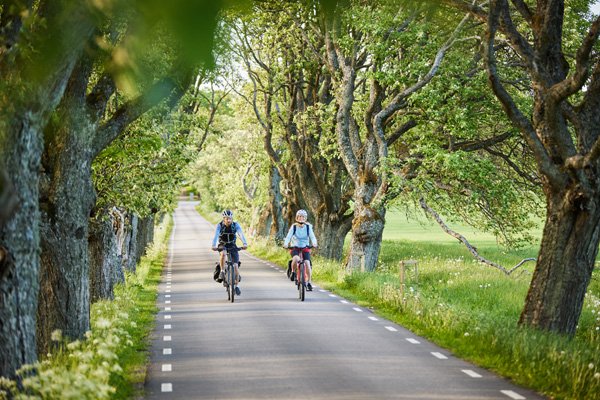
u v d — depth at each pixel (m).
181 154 41.00
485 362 22.66
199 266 83.94
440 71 46.22
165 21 3.97
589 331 30.81
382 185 53.75
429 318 30.84
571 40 44.34
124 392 18.52
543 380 19.66
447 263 63.84
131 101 5.33
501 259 80.75
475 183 48.12
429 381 20.17
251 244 117.00
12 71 11.80
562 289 26.31
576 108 26.48
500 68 47.28
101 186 37.03
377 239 57.88
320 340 27.33
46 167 23.31
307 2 4.68
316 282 53.88
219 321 33.00
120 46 4.45
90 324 26.41
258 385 19.67
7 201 5.16
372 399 17.95
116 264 49.03
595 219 26.00
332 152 69.12
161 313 37.06
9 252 14.52
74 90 19.58
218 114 71.50
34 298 15.28
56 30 5.06
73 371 16.12
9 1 7.16
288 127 74.12
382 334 28.81
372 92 55.28
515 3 27.75
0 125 12.91
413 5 5.47
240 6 4.18
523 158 53.50
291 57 66.56
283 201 90.12
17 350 14.90
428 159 47.28
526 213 52.81
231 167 134.50
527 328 25.16
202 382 20.17
